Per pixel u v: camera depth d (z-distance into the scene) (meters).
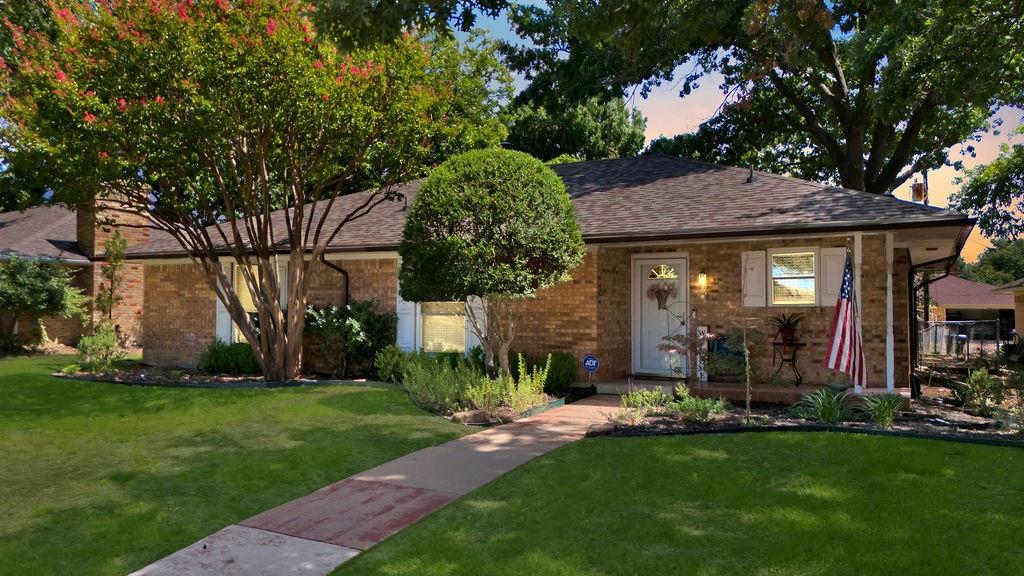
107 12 11.42
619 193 14.54
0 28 13.56
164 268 18.69
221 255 16.73
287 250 15.91
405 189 18.41
